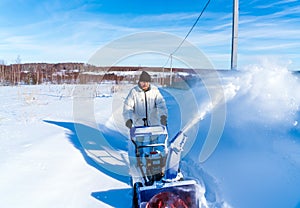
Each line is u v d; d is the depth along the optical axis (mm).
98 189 3334
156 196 2537
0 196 2955
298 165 2725
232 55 6633
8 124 7406
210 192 3045
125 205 2961
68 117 8797
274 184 2658
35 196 3014
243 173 3057
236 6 6500
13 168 3725
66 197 3074
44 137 5711
